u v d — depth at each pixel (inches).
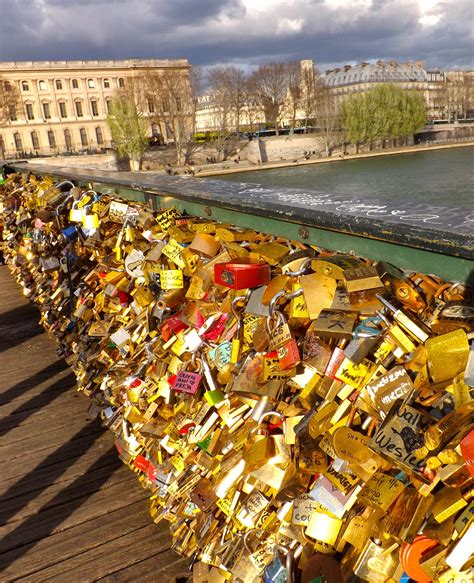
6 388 169.9
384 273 57.9
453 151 3914.9
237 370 73.9
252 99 3973.9
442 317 48.8
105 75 3826.3
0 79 3560.5
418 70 5629.9
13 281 284.0
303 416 63.3
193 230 90.8
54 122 3732.8
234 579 73.9
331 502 56.9
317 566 58.3
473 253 45.1
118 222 126.7
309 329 62.5
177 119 3452.3
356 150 3907.5
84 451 134.5
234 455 76.3
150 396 104.4
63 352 186.2
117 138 3149.6
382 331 54.3
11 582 96.3
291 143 3740.2
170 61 3897.6
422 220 53.2
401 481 50.9
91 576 96.1
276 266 75.6
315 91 3959.2
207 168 3230.8
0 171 318.0
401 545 47.9
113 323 129.3
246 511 72.1
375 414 53.7
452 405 48.0
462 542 42.4
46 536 106.9
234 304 77.6
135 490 118.6
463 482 43.7
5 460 133.2
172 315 97.4
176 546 97.7
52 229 175.5
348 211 62.1
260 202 75.0
